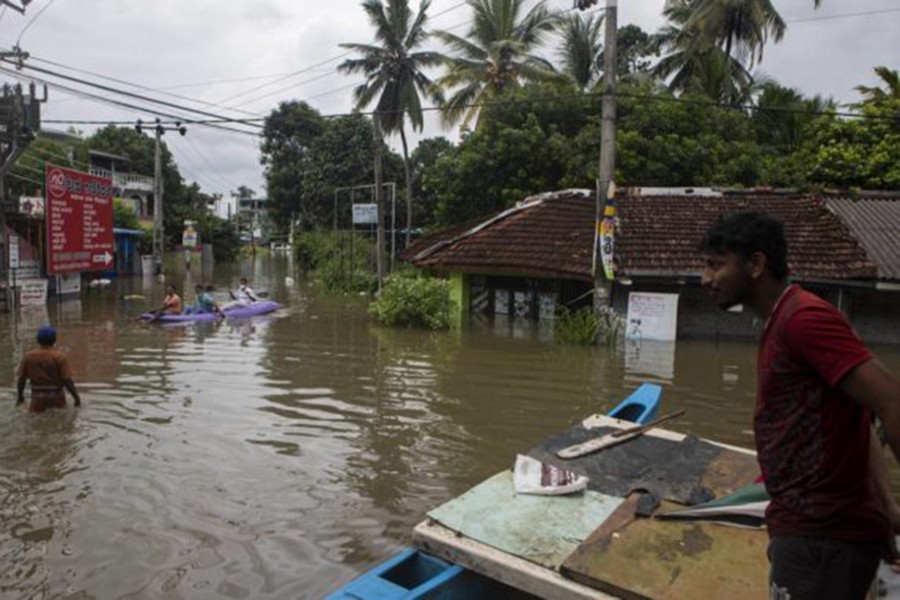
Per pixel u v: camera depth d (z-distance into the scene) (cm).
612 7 1401
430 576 363
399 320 1711
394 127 2802
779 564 231
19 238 2295
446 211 2616
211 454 704
